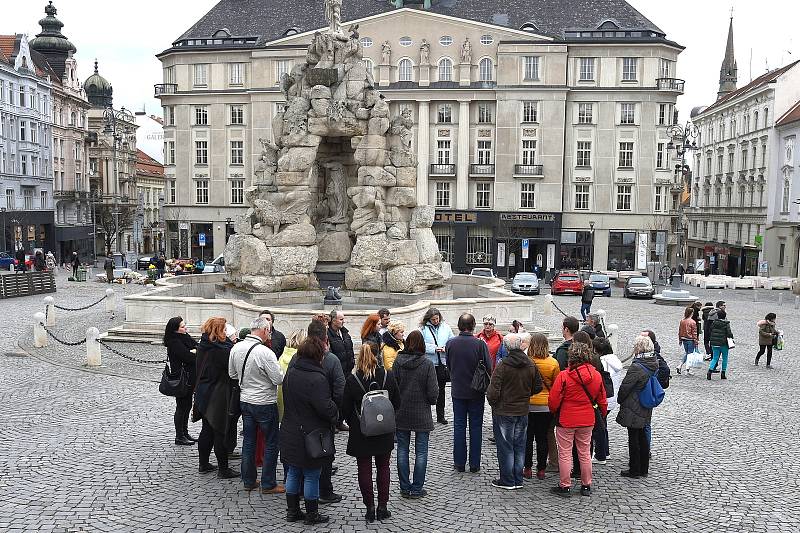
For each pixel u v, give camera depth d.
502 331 22.70
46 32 79.75
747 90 71.19
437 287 24.50
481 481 10.87
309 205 23.88
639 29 64.88
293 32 68.06
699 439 13.30
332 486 10.34
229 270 23.72
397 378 10.09
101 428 13.08
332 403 8.99
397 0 69.25
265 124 68.00
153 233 102.31
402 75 66.50
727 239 75.06
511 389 10.34
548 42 64.25
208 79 68.94
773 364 21.23
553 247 66.06
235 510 9.61
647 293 44.28
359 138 23.50
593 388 10.23
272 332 11.95
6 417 13.70
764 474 11.46
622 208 66.12
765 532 9.30
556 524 9.42
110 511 9.52
